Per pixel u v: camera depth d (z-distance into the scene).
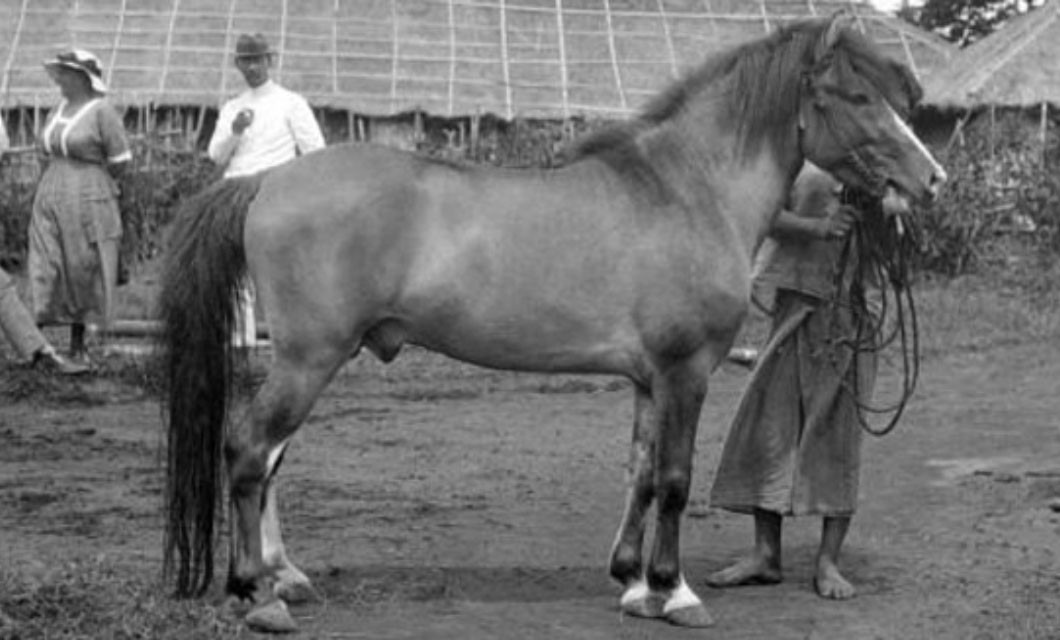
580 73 39.22
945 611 7.34
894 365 15.81
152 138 27.16
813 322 7.58
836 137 7.24
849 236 7.57
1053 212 24.67
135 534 8.52
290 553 8.22
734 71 7.27
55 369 13.55
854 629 7.04
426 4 40.22
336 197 6.75
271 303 6.77
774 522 7.83
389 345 6.98
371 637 6.73
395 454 11.28
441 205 6.86
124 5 39.31
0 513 9.02
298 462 10.89
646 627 7.01
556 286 6.89
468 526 8.98
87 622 6.54
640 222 7.00
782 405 7.59
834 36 7.21
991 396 14.09
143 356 14.23
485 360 7.01
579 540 8.69
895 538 8.89
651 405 7.23
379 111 36.91
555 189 7.01
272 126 13.28
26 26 38.78
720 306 7.05
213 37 38.34
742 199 7.21
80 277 13.84
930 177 7.20
